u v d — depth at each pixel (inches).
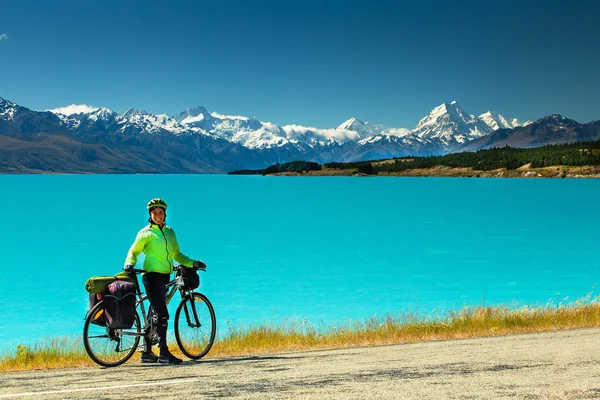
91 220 3841.0
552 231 3093.0
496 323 701.9
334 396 297.0
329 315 1215.6
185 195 7490.2
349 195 7037.4
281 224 3545.8
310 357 466.6
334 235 2933.1
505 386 313.0
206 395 305.1
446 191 7760.8
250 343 622.5
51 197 7062.0
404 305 1327.5
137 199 6628.9
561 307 815.7
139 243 432.8
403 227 3329.2
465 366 379.6
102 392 319.0
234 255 2230.6
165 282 440.1
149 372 396.2
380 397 293.4
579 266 1950.1
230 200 6269.7
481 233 3009.4
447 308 1285.7
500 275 1769.2
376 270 1861.5
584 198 6053.2
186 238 2817.4
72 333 1073.5
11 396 312.3
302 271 1849.2
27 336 1051.3
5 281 1688.0
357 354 479.2
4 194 7864.2
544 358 404.2
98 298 437.4
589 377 333.4
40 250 2396.7
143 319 445.7
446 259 2118.6
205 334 463.5
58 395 313.0
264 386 326.6
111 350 437.7
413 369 374.3
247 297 1425.9
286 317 1171.9
